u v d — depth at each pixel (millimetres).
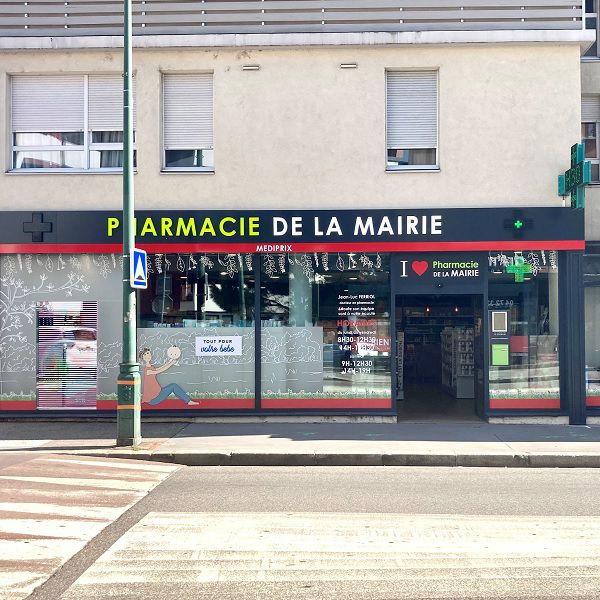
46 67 14836
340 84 14719
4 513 8141
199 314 14836
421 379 20016
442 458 11500
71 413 14852
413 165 14820
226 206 14766
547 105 14586
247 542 7082
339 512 8281
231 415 14711
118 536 7281
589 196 15016
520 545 6996
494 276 14680
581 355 14430
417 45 14523
